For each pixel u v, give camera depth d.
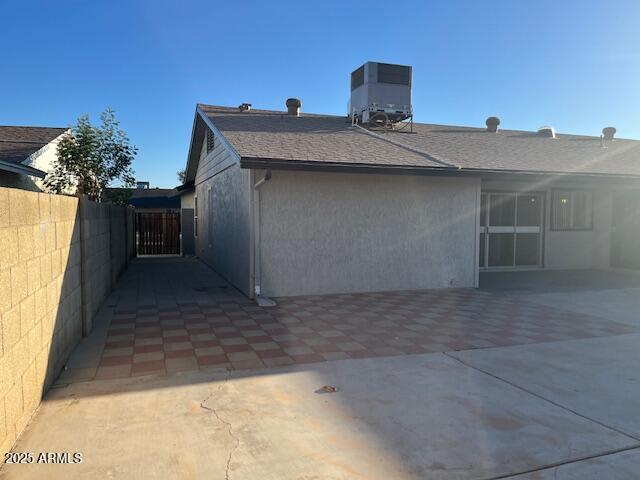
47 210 4.28
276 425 3.77
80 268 6.07
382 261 9.72
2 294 3.04
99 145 12.35
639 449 3.48
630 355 5.71
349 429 3.72
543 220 13.53
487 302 8.81
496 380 4.84
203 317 7.46
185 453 3.32
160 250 19.47
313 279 9.29
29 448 3.32
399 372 5.05
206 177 15.35
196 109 14.62
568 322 7.33
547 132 16.09
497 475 3.13
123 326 6.86
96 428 3.65
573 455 3.38
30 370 3.74
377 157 9.16
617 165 11.70
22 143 12.18
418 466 3.21
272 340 6.20
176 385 4.59
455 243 10.25
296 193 9.09
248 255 9.13
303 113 15.67
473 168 9.42
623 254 13.73
